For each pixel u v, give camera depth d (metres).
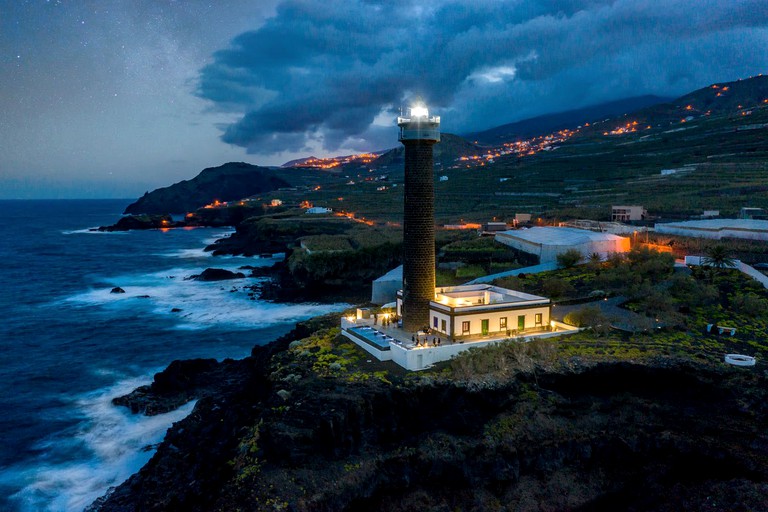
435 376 44.50
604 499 38.91
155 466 44.12
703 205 131.12
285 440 37.06
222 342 82.06
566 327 55.38
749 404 41.00
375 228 178.38
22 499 42.56
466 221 166.88
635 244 93.88
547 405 42.91
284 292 112.50
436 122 52.50
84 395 61.66
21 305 107.25
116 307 104.62
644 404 43.44
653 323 56.28
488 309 52.09
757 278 72.06
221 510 33.53
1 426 53.94
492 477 38.66
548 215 148.12
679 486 38.16
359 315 62.28
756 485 35.53
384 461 38.59
